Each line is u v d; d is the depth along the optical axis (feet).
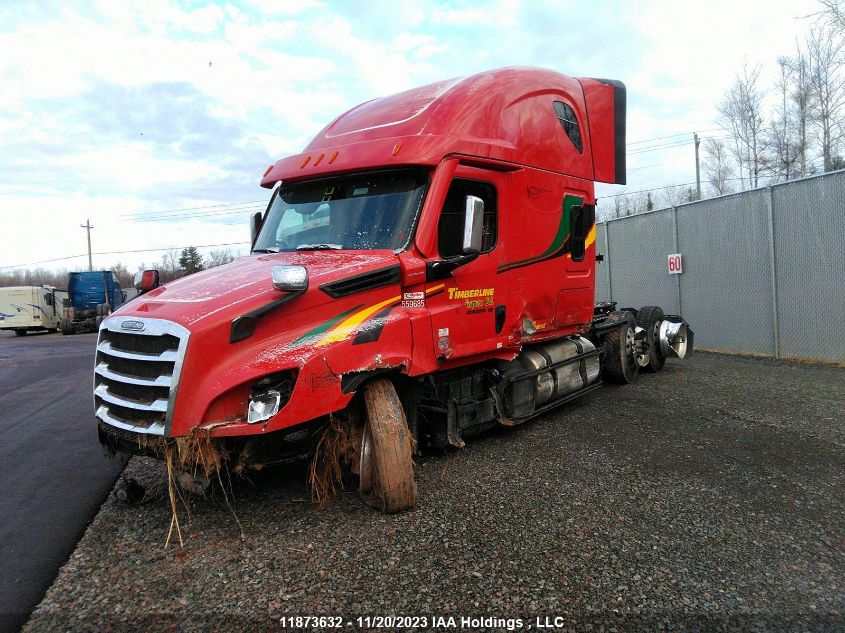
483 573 10.46
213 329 11.71
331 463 13.80
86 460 18.69
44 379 39.40
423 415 17.10
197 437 11.43
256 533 12.32
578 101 22.08
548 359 20.65
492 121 17.57
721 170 101.60
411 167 15.51
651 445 17.87
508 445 18.33
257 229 20.52
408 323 14.30
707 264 36.94
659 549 11.27
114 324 12.92
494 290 17.47
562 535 11.89
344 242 15.71
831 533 11.85
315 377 12.15
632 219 43.16
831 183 29.43
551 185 20.07
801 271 31.09
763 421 20.10
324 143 18.20
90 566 11.19
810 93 69.26
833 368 29.12
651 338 29.63
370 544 11.65
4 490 15.94
